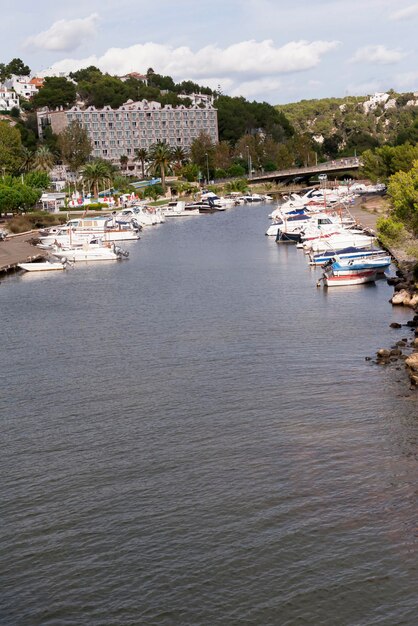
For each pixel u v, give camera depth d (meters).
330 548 34.59
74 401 54.97
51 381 60.09
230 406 52.25
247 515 37.66
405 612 30.56
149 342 71.25
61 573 34.06
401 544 34.56
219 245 149.50
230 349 66.88
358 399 52.12
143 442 46.88
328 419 48.88
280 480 40.94
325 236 127.69
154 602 31.97
